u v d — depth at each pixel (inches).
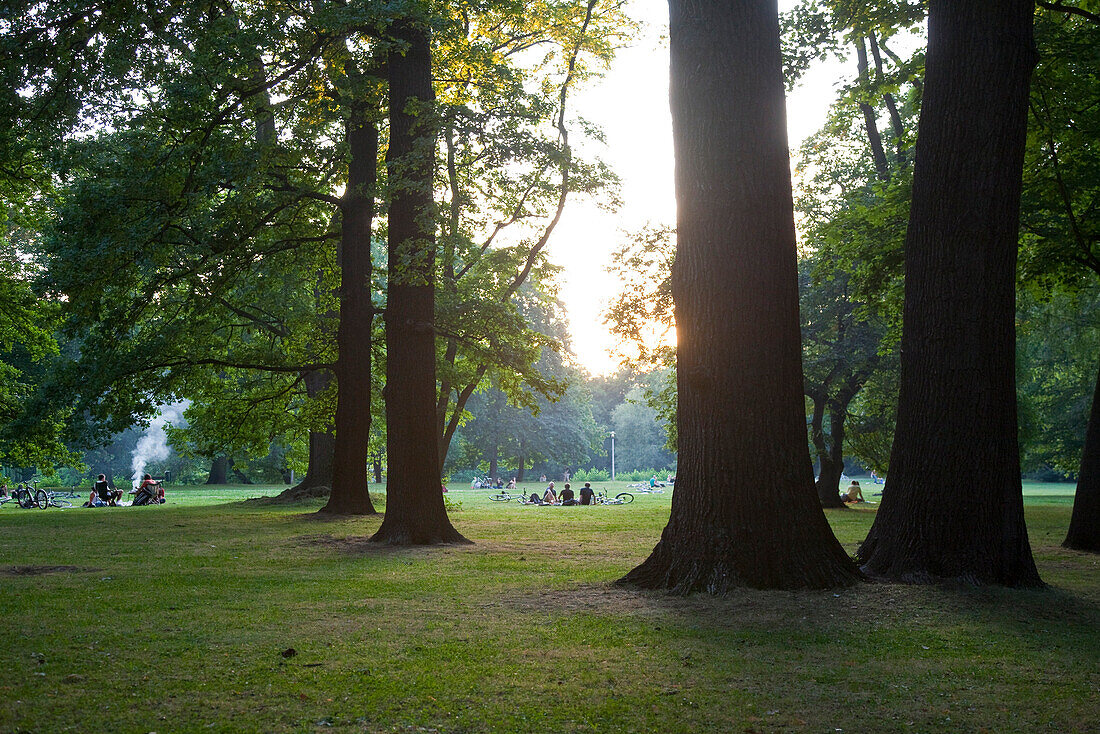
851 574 402.0
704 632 313.4
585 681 247.6
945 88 437.7
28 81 688.4
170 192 693.3
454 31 736.3
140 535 703.7
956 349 424.8
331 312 1050.7
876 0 701.9
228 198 752.3
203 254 735.7
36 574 462.6
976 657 283.0
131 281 751.7
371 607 364.5
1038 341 1560.0
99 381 868.6
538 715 215.6
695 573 390.0
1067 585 442.9
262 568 497.0
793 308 411.5
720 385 400.2
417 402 670.5
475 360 978.7
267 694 231.3
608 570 484.4
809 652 285.6
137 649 281.4
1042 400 1978.3
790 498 396.5
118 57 671.1
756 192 407.5
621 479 3646.7
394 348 677.9
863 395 1497.3
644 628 320.2
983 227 425.7
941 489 420.2
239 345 1154.0
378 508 1051.9
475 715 215.3
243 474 2748.5
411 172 677.3
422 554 576.1
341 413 924.6
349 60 690.2
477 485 2829.7
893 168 981.2
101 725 202.7
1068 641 309.6
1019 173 434.9
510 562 527.8
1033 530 869.8
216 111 684.7
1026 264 790.5
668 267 897.5
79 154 732.0
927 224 438.0
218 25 664.4
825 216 1301.7
